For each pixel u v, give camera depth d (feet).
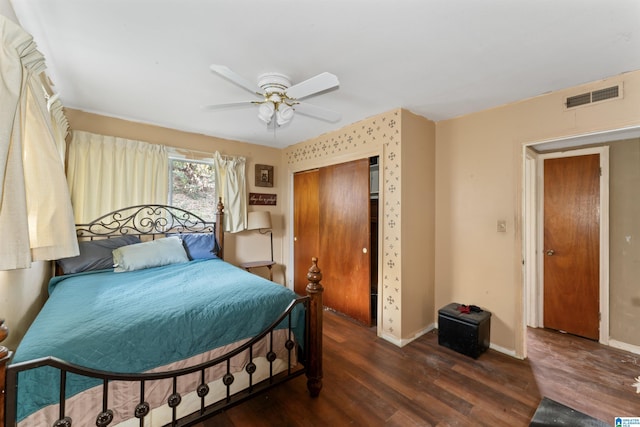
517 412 5.70
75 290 6.35
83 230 8.76
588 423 5.15
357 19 4.62
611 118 6.46
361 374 7.01
